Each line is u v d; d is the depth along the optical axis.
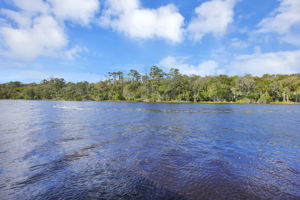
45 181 7.02
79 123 23.09
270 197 6.06
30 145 12.06
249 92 126.38
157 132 17.50
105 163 8.90
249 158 9.91
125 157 9.81
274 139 14.73
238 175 7.70
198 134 16.67
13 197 5.98
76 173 7.74
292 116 35.25
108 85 175.12
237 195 6.14
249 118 31.22
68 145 12.18
